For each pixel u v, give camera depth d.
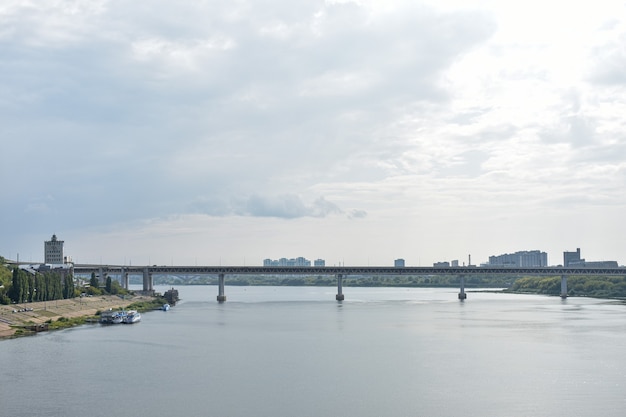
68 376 150.12
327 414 118.19
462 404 124.38
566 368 158.38
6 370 157.50
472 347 195.12
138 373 154.25
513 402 125.44
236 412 119.44
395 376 150.25
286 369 159.62
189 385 141.00
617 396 129.88
